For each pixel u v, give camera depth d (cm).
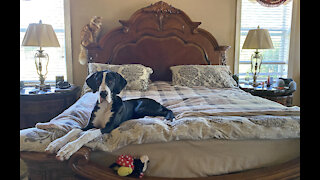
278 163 141
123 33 333
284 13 374
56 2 335
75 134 129
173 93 249
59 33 341
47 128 134
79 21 339
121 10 344
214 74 300
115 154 129
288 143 141
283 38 380
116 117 135
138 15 332
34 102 266
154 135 126
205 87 288
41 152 121
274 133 135
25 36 282
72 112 177
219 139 132
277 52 383
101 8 341
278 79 349
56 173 122
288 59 378
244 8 368
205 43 346
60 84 300
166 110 161
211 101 202
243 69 382
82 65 346
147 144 130
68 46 340
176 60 344
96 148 125
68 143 119
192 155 131
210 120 140
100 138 127
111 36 332
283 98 323
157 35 338
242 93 252
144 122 134
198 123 134
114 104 139
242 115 154
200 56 347
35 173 121
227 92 256
